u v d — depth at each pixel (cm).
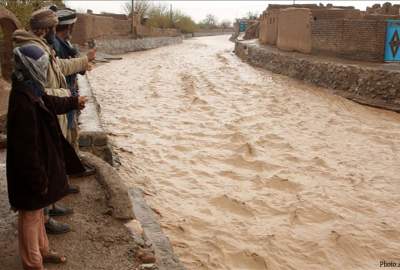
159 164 905
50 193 354
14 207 347
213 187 798
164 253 465
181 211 690
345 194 789
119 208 493
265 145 1070
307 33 2245
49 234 438
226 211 707
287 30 2522
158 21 5328
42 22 368
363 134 1199
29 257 359
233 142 1078
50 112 358
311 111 1450
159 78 2127
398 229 664
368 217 703
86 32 3023
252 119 1327
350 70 1694
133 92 1730
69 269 389
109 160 761
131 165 880
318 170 909
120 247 429
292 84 1953
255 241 612
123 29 3869
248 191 789
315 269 553
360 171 913
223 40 6225
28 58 337
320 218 694
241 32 6041
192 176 845
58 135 368
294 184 824
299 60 2109
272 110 1455
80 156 606
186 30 6775
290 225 666
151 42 4253
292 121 1316
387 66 1709
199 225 648
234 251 580
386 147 1088
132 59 3080
